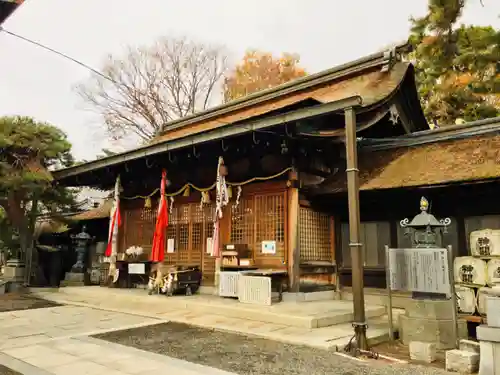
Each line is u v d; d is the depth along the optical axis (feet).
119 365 16.55
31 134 46.73
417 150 32.07
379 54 36.52
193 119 52.90
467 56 43.91
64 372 15.65
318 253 33.78
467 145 29.71
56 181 48.49
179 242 40.86
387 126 36.96
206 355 18.29
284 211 32.96
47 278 58.44
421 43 46.85
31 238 50.62
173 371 15.69
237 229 36.04
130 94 80.53
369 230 33.76
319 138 30.45
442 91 50.70
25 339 21.43
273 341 20.85
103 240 56.18
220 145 35.94
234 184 35.73
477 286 24.27
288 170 32.65
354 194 20.93
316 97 37.06
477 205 28.60
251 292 29.71
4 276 48.80
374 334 21.43
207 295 35.53
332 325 24.22
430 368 16.69
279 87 43.55
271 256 33.17
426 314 19.79
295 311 25.96
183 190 39.91
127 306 32.53
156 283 35.99
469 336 23.66
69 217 56.70
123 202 47.67
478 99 48.88
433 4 42.57
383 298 31.50
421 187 27.81
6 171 45.06
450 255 19.60
